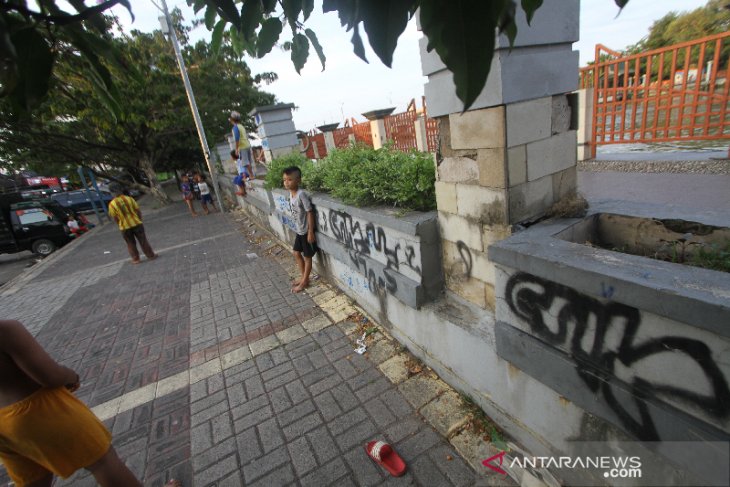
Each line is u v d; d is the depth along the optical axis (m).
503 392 2.30
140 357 4.08
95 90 1.04
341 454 2.47
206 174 23.98
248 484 2.37
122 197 7.66
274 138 8.37
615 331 1.50
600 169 4.71
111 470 2.04
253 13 0.91
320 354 3.57
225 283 5.93
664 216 1.88
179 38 14.52
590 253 1.64
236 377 3.44
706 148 4.79
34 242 12.50
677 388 1.35
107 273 7.69
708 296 1.15
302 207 4.54
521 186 2.09
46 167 16.56
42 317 5.69
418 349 3.17
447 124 2.34
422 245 2.68
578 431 1.84
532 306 1.86
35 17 0.79
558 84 2.07
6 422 1.76
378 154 3.88
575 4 2.01
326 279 5.21
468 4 0.55
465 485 2.15
